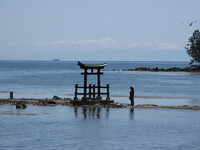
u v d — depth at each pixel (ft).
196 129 261.03
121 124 274.77
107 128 260.42
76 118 296.92
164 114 320.91
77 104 369.09
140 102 418.92
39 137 231.71
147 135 241.55
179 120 293.02
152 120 291.99
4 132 243.60
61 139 227.81
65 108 350.02
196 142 225.35
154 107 360.28
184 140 229.86
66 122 279.69
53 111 330.54
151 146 215.51
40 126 263.70
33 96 476.54
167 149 209.77
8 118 291.17
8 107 351.46
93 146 213.25
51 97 465.88
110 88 626.64
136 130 255.50
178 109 351.46
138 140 228.43
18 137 230.89
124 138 232.73
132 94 370.12
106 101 373.20
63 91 558.56
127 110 342.23
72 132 246.88
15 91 548.31
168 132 250.57
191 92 560.61
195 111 340.59
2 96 470.39
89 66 365.81
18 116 301.22
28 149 205.26
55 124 271.49
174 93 541.75
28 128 256.52
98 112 328.08
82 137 233.76
